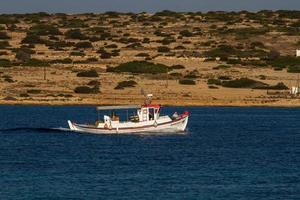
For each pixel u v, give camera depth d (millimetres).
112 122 192250
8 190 118062
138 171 136375
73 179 127625
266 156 157750
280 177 131125
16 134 193000
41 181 125750
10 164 143875
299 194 116938
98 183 124125
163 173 134500
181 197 114062
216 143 179000
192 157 155000
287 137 194500
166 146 171750
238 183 125312
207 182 125875
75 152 160750
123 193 116500
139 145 172625
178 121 195625
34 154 157750
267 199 113312
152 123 192500
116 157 153750
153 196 114562
